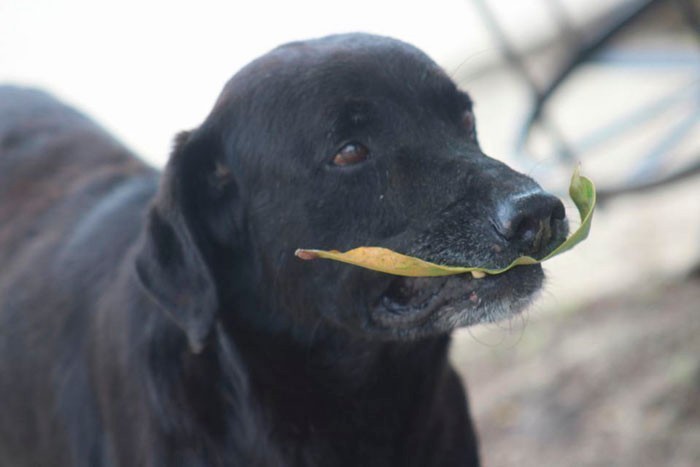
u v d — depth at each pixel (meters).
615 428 6.11
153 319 4.29
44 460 4.77
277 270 4.14
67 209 5.16
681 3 6.76
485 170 3.72
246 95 4.08
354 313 4.03
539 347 7.51
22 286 4.95
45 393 4.68
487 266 3.67
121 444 4.28
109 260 4.70
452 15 18.12
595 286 8.59
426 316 3.89
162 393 4.18
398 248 3.80
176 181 4.11
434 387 4.37
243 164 4.12
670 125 10.40
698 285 7.56
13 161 5.57
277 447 4.25
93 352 4.48
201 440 4.18
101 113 17.17
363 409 4.30
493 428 6.61
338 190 3.89
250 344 4.24
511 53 7.36
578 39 7.54
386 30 18.11
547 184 6.81
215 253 4.27
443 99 3.96
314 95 3.89
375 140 3.85
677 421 5.96
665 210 10.04
